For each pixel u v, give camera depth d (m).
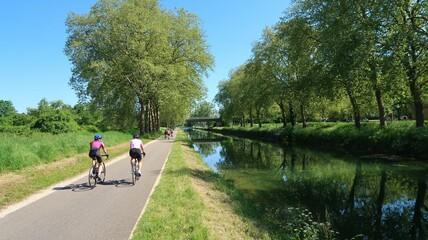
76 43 35.97
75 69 39.16
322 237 8.70
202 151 36.81
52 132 36.84
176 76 40.66
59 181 12.25
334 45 23.67
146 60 37.41
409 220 10.39
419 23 21.09
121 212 7.95
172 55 42.53
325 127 36.66
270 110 57.00
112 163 17.78
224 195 11.91
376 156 23.66
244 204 11.00
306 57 31.47
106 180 12.49
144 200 9.19
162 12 41.72
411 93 22.98
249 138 57.34
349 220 10.45
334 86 28.52
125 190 10.58
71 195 9.82
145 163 18.14
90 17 37.41
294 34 31.20
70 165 16.06
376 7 21.25
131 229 6.73
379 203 12.35
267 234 7.93
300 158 26.08
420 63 21.36
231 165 23.72
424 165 19.12
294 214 10.77
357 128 29.09
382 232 9.41
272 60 40.38
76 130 39.22
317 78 29.05
